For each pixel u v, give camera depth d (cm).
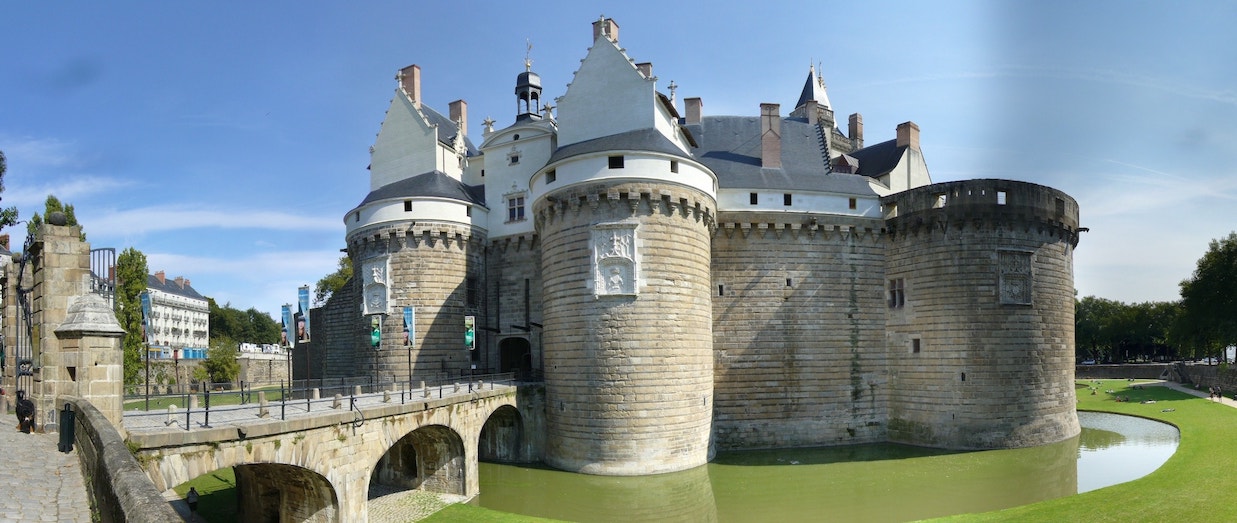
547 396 3825
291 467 2259
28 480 1318
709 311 3884
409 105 4897
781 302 4247
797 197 4334
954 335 4059
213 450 1881
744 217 4244
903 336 4291
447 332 4428
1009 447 3966
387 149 4959
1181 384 7362
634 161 3603
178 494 3369
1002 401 3981
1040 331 4131
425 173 4744
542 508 3028
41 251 1875
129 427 1922
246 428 1961
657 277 3566
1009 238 4100
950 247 4116
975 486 3219
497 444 4038
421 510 3002
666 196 3603
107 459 956
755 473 3531
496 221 4791
